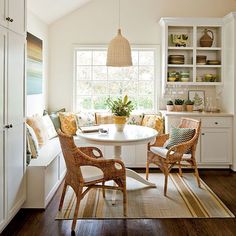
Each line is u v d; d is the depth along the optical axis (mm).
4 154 2281
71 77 4988
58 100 5008
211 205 2992
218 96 4957
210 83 4734
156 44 4953
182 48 4691
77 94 5094
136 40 4953
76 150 2445
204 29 4883
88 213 2773
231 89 4418
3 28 2211
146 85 5090
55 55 4980
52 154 3299
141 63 5070
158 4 4945
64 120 4562
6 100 2301
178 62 4727
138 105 5098
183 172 4277
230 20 4410
